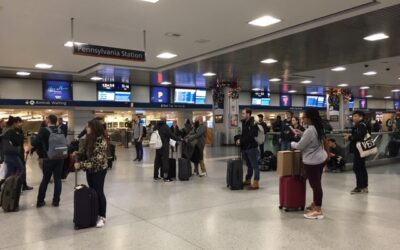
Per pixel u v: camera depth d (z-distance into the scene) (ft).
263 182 27.91
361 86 71.97
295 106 88.07
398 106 109.70
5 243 14.83
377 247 13.80
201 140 31.42
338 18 24.04
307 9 22.22
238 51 34.63
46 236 15.65
